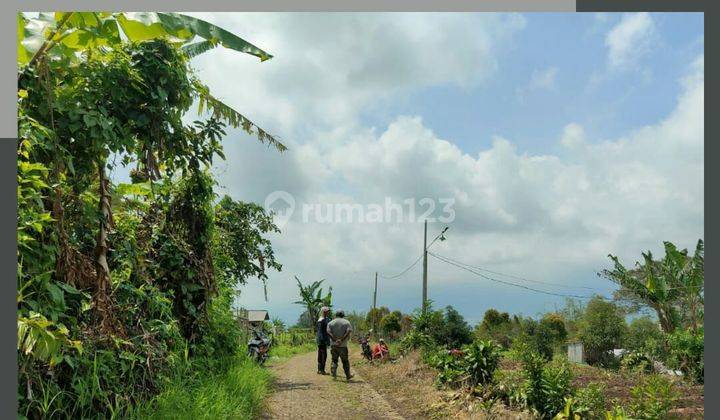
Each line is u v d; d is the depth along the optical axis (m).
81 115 5.01
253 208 17.16
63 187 5.04
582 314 38.50
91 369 4.70
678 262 24.34
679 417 8.07
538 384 7.80
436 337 19.84
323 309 13.87
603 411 7.60
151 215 8.00
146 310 6.46
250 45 5.55
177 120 6.27
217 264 10.55
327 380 11.87
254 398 7.66
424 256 25.80
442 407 8.09
